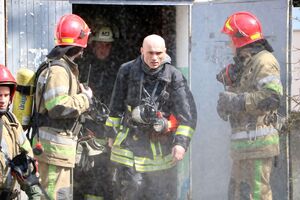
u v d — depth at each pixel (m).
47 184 7.57
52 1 8.72
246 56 7.94
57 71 7.43
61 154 7.56
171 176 8.31
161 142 8.07
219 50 9.35
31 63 8.66
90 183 9.48
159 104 7.98
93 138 8.11
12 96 6.27
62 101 7.34
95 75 10.54
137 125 7.94
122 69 8.14
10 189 6.12
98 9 10.82
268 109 7.74
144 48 7.85
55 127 7.58
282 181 8.71
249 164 8.01
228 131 9.28
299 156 10.87
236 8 9.20
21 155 6.10
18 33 8.57
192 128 8.00
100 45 10.39
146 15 11.02
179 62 9.86
